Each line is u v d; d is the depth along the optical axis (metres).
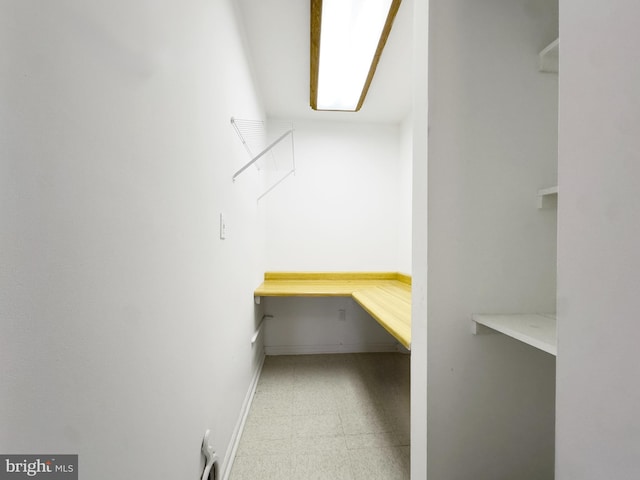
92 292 0.45
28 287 0.35
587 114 0.40
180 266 0.76
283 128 2.62
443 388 0.86
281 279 2.61
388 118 2.63
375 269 2.71
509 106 0.87
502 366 0.88
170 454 0.70
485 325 0.81
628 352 0.35
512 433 0.88
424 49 0.86
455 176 0.85
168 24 0.69
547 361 0.89
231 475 1.22
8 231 0.32
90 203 0.44
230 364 1.29
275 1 1.40
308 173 2.67
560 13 0.43
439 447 0.86
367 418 1.64
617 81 0.36
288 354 2.66
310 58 1.78
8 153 0.32
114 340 0.50
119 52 0.51
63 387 0.39
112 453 0.49
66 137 0.40
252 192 1.91
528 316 0.85
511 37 0.87
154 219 0.63
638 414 0.34
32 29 0.35
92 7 0.45
